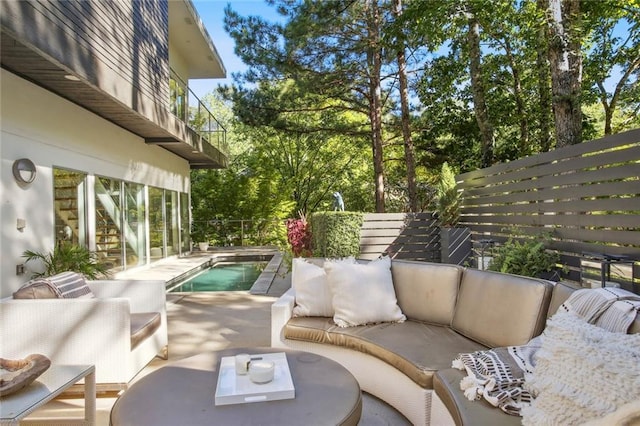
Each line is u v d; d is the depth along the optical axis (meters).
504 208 6.49
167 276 7.70
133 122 7.05
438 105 12.98
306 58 10.34
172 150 10.06
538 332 2.17
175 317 4.67
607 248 4.17
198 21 9.64
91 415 2.28
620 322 1.64
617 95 10.60
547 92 10.85
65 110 5.64
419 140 13.35
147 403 1.75
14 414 1.72
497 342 2.38
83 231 6.16
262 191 14.37
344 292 3.04
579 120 5.94
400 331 2.81
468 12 7.67
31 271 4.89
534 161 5.60
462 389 1.88
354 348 2.75
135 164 8.10
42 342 2.72
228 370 2.04
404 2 9.82
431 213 8.37
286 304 3.13
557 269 4.93
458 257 7.64
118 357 2.76
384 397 2.59
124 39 5.84
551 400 1.45
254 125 12.30
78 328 2.74
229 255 11.56
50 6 3.92
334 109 12.87
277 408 1.71
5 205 4.52
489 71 11.78
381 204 11.49
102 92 5.15
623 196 4.28
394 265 3.30
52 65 4.42
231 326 4.32
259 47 10.40
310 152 17.69
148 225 8.93
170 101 8.38
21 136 4.77
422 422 2.22
